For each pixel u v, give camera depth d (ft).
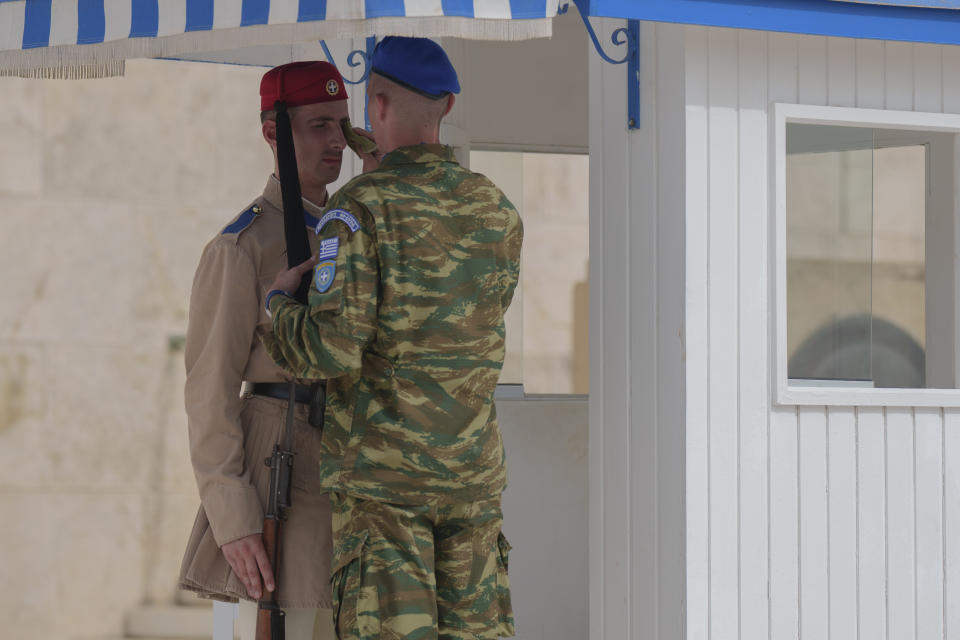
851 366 38.45
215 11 29.48
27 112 76.54
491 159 56.13
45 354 76.33
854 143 38.11
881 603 36.40
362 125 46.55
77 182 76.79
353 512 30.25
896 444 36.83
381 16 28.12
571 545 53.11
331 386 30.99
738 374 35.04
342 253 29.50
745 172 35.24
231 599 33.81
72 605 75.87
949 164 38.86
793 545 35.58
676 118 35.04
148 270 77.36
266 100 33.73
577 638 52.95
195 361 32.73
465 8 28.14
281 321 30.14
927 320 39.06
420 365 30.01
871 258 38.55
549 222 87.81
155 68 77.56
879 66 36.96
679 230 34.83
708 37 34.99
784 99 35.86
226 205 78.23
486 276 30.78
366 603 29.58
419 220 30.09
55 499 76.07
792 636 35.45
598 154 38.68
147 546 76.79
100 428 76.59
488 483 30.96
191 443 32.37
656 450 35.76
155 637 75.87
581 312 88.38
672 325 35.06
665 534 35.32
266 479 32.40
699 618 34.53
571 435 53.31
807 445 35.83
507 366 55.88
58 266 76.64
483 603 31.04
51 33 31.32
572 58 56.13
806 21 33.45
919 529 36.91
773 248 35.32
